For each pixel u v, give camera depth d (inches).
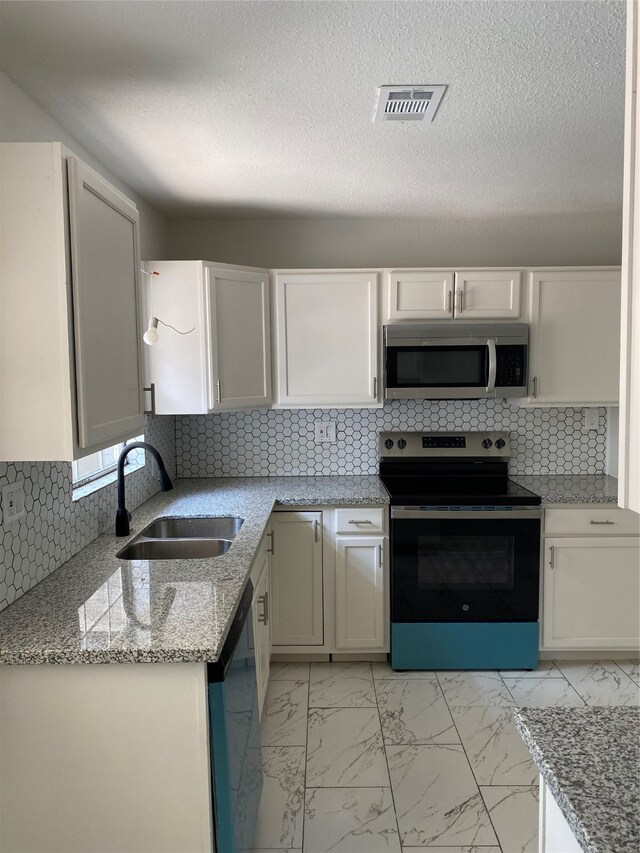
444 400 131.9
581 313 119.4
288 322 119.9
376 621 114.0
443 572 111.6
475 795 79.9
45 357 52.9
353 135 81.7
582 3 52.5
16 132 66.9
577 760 34.9
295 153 88.4
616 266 119.6
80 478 90.8
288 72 64.2
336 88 68.0
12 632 55.1
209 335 106.4
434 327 117.3
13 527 62.3
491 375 116.0
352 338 120.3
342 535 112.5
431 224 129.9
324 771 84.9
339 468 134.0
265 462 134.0
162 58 61.2
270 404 120.9
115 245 63.1
